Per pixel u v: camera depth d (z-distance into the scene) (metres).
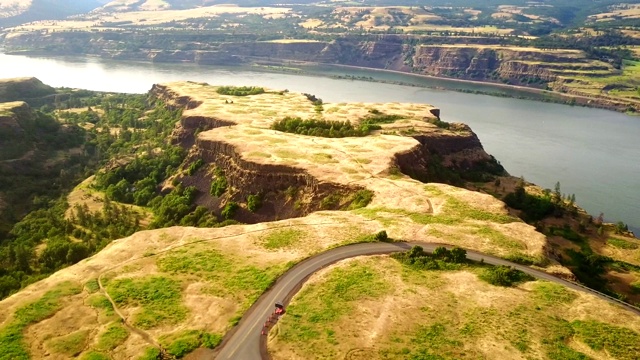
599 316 76.62
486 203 120.81
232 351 70.44
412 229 106.56
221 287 85.12
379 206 121.31
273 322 76.25
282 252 97.19
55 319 77.62
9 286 117.81
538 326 73.94
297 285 85.44
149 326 75.75
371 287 83.56
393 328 73.19
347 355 67.69
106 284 86.56
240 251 97.94
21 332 74.81
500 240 102.06
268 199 147.62
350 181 135.12
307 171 142.88
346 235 104.31
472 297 81.31
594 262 136.12
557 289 84.00
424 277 87.50
